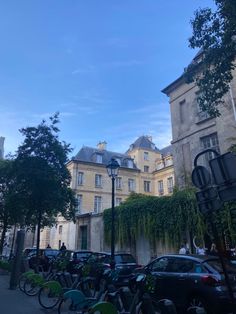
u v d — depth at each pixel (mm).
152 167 54719
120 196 48750
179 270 8148
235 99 18531
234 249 14797
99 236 26641
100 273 8672
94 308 5934
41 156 16703
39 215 16734
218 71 9117
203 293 7184
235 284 7137
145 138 57594
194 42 9195
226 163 4090
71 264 13609
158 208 19609
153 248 19781
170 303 5391
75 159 46531
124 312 6250
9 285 13852
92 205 45875
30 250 22859
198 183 4543
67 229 36844
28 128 17016
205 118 21047
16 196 16703
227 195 4031
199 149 20969
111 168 13609
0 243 25828
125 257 13891
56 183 16625
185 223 17719
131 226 21672
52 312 8445
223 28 8766
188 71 10133
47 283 9125
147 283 6215
